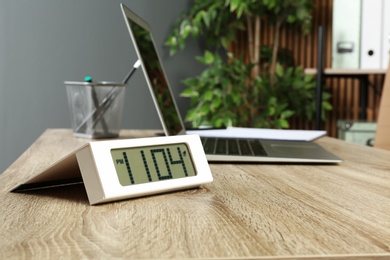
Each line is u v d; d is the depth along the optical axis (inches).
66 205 22.0
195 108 118.5
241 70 114.7
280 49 123.4
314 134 51.9
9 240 16.8
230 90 117.9
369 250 16.1
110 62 120.1
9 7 118.0
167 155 24.9
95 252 15.6
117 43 120.0
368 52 106.0
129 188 22.6
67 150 44.4
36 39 118.6
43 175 24.0
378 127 67.3
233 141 47.7
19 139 119.4
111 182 22.0
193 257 15.2
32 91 119.1
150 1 120.6
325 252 15.8
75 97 56.1
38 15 118.5
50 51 119.1
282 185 27.8
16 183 27.9
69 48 119.6
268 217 20.3
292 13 116.7
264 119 115.9
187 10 121.5
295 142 49.3
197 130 56.3
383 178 31.0
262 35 125.8
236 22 117.7
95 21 119.6
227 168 34.2
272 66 118.9
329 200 23.9
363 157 41.9
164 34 121.4
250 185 27.6
